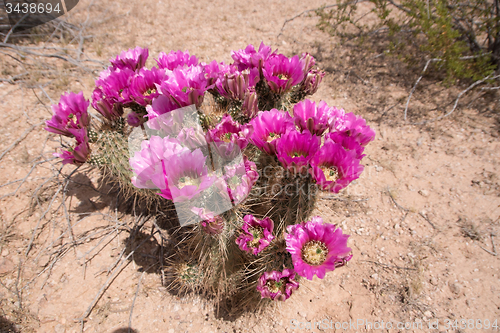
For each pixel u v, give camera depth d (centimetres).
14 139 71
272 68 45
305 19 119
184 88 40
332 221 63
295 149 38
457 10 98
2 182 65
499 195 66
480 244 60
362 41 97
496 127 78
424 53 99
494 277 56
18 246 58
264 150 40
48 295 53
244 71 42
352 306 54
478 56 86
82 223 61
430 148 75
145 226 61
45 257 57
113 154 48
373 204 66
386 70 96
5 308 51
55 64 91
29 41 97
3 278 54
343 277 57
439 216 64
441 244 60
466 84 89
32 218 61
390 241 61
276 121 40
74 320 51
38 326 50
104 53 98
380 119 82
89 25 107
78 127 46
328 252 37
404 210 65
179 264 50
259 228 43
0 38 94
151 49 101
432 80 92
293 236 37
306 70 48
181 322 52
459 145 75
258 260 45
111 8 119
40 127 74
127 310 53
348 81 93
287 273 39
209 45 104
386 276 56
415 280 55
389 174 71
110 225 61
